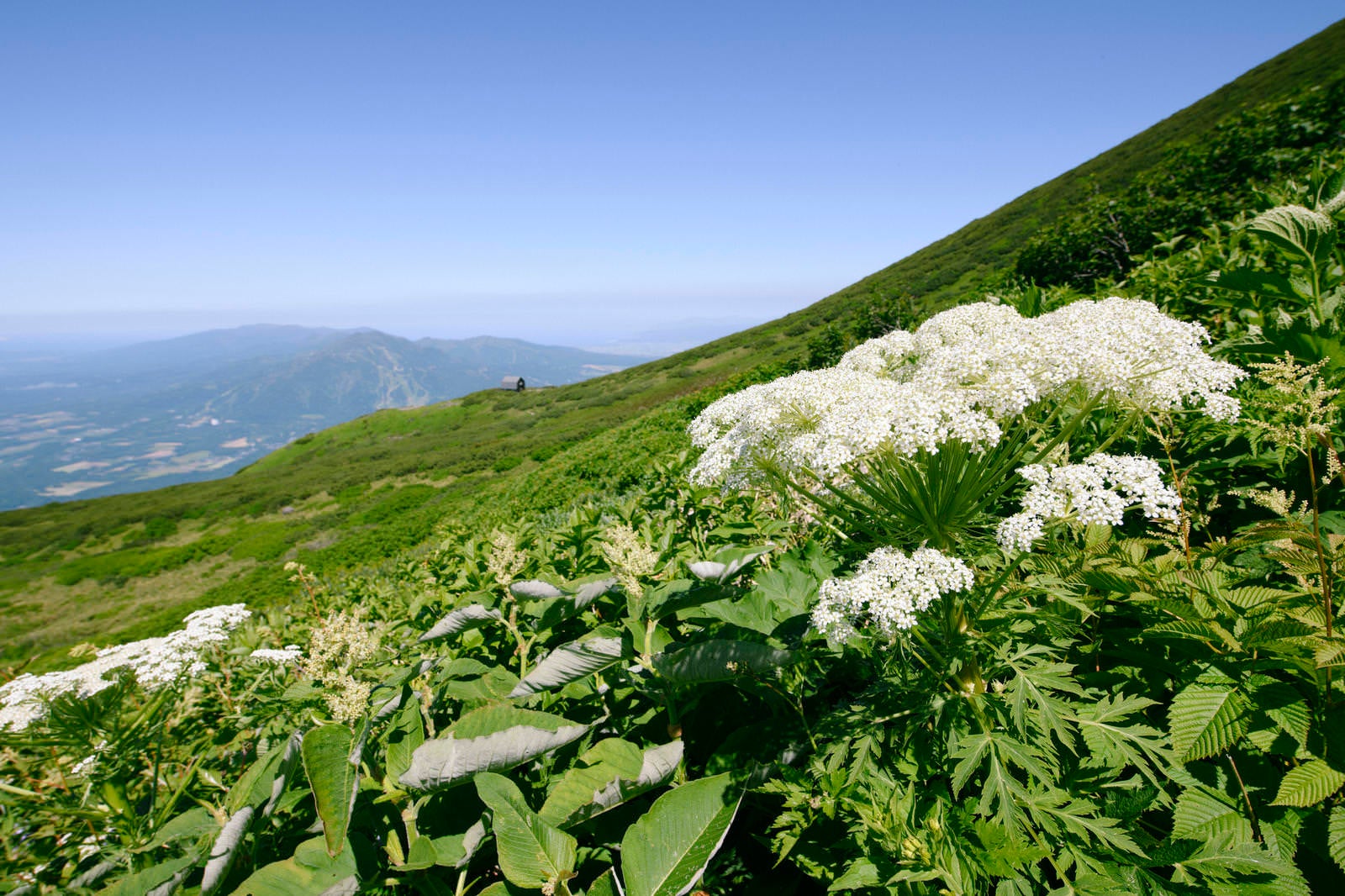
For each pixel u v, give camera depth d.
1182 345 3.11
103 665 3.69
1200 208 13.66
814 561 4.29
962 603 3.00
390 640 5.51
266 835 3.62
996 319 3.86
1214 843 2.26
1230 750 2.51
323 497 109.56
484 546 7.11
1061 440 3.21
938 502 3.05
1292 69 65.19
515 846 2.72
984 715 2.74
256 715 4.55
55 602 80.50
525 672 4.12
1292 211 4.82
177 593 77.38
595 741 3.89
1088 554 3.10
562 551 6.18
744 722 3.87
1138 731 2.59
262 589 48.50
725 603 3.89
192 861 3.05
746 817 3.35
